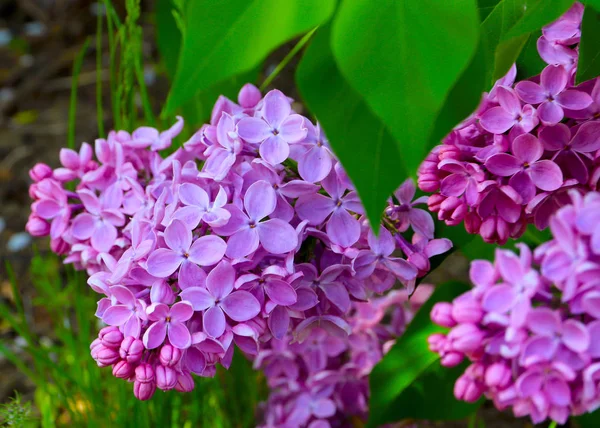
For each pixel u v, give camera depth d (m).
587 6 0.45
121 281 0.47
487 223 0.47
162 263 0.46
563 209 0.43
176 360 0.46
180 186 0.47
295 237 0.46
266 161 0.47
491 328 0.44
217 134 0.48
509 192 0.46
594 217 0.42
